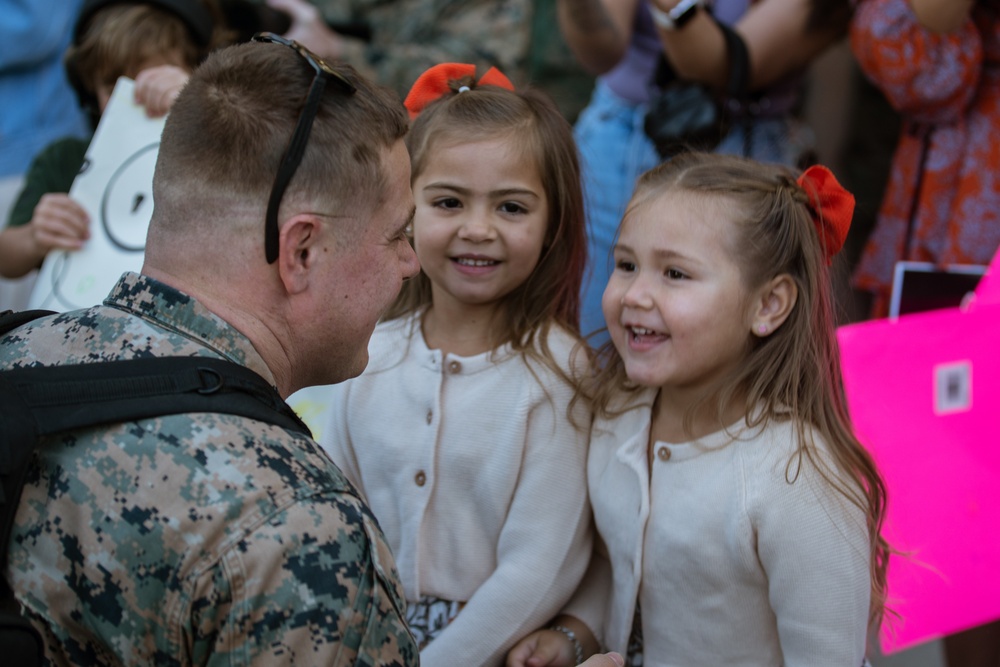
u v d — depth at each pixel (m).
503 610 1.55
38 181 2.45
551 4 3.69
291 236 1.10
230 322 1.11
